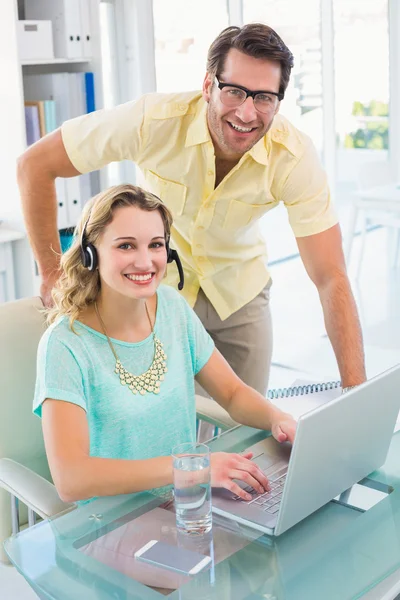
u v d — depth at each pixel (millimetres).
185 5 4863
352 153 6664
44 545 1402
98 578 1310
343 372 2113
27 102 3828
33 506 1619
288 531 1440
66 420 1586
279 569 1330
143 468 1531
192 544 1397
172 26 4789
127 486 1518
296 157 2082
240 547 1387
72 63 4070
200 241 2250
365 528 1452
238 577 1306
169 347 1793
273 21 5699
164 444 1751
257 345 2467
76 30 3891
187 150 2070
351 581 1297
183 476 1403
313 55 6129
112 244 1635
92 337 1691
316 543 1403
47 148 2205
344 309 2131
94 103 4023
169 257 1783
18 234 3691
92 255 1661
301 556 1364
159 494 1564
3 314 1897
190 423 1835
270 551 1379
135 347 1725
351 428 1473
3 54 3580
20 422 1890
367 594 1326
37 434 1915
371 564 1344
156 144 2088
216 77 1865
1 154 3721
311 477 1412
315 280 2203
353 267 5973
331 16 6152
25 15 3922
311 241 2152
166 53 4785
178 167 2107
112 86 4488
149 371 1732
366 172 5559
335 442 1437
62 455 1550
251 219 2217
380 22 6688
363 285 5496
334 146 6410
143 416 1706
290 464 1345
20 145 3656
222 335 2438
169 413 1750
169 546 1390
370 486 1607
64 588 1286
